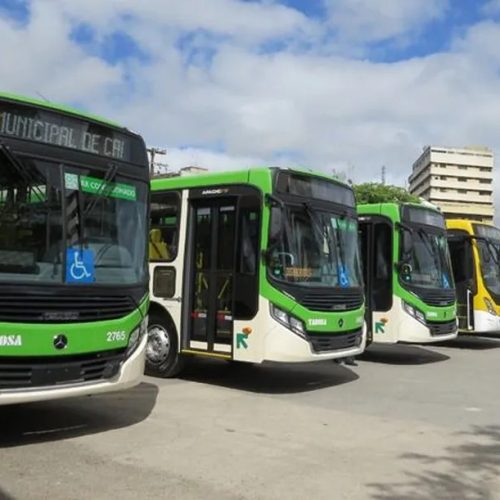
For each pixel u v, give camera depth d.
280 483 5.75
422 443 7.29
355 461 6.51
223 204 10.59
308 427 7.92
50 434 7.20
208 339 10.54
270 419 8.30
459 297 17.50
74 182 6.84
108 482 5.65
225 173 10.57
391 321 13.80
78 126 6.98
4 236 6.18
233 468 6.16
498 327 17.27
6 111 6.40
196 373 11.90
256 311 9.84
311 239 10.34
